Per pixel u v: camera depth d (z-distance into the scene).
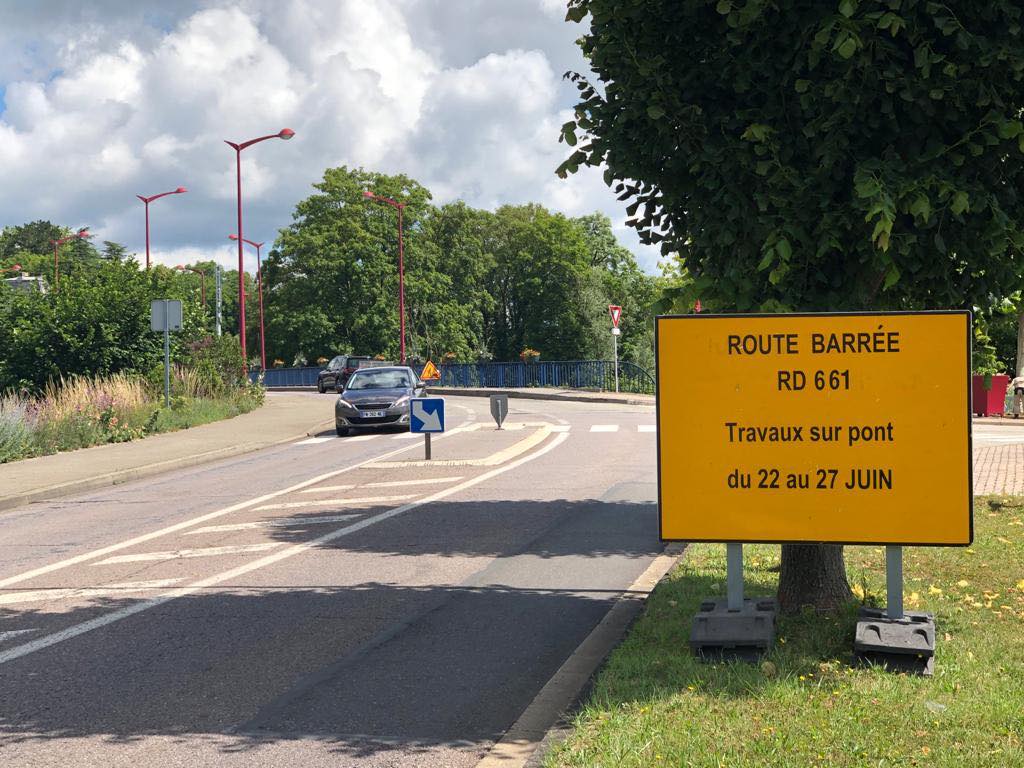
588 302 75.25
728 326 5.65
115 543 10.68
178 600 7.98
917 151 5.59
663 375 5.72
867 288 6.03
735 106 5.91
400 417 23.98
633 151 6.13
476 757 4.73
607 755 4.18
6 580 8.97
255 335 85.62
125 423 23.17
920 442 5.48
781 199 5.57
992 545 8.46
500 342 84.75
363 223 72.50
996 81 5.39
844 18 5.23
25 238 125.69
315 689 5.76
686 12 5.75
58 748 4.95
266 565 9.24
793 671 5.22
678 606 6.79
